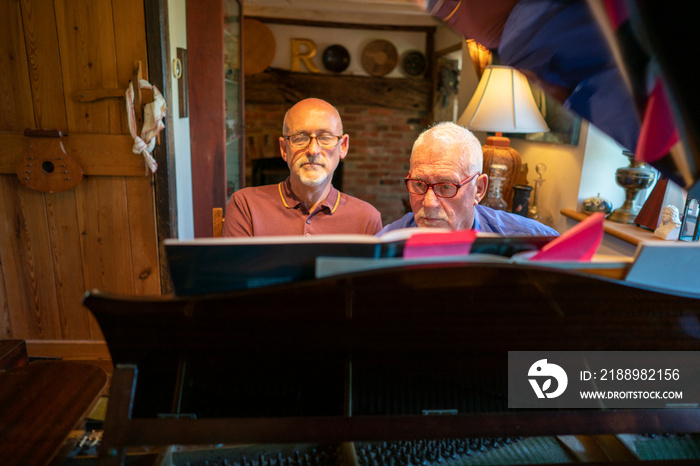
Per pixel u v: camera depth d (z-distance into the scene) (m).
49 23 2.00
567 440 0.89
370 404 0.75
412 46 5.33
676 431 0.73
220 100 2.76
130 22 2.01
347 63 5.24
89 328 2.35
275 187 1.77
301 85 5.20
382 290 0.64
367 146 5.50
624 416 0.73
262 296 0.64
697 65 0.59
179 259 0.62
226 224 1.73
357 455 0.85
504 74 2.37
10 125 2.09
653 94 0.64
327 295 0.64
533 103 2.40
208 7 2.63
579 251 0.64
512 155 2.62
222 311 0.65
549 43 0.76
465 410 0.76
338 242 0.62
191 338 0.67
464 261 0.62
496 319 0.68
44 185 2.12
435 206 1.20
